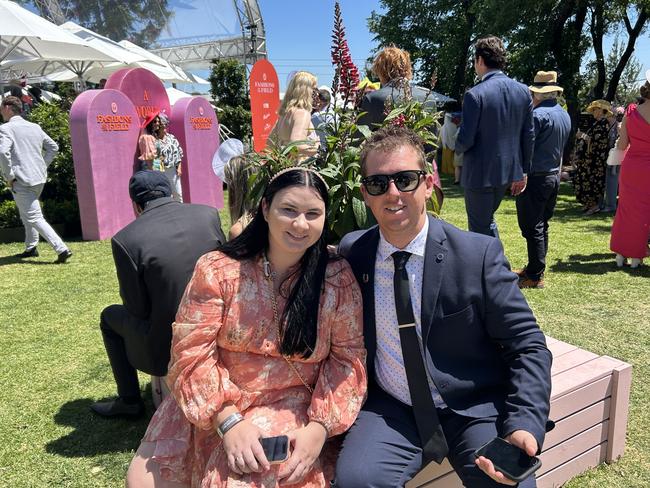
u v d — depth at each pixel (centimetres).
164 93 969
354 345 198
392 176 187
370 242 208
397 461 187
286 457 171
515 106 446
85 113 765
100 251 730
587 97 1789
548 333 415
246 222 274
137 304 268
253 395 190
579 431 248
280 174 189
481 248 194
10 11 943
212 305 188
